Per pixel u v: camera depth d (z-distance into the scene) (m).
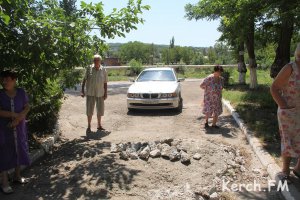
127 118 10.81
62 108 12.54
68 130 9.19
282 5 8.98
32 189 5.12
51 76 6.55
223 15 11.93
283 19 9.06
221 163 6.12
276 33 13.85
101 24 6.93
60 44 6.11
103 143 7.45
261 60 37.44
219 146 6.96
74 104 13.66
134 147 6.60
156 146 6.54
